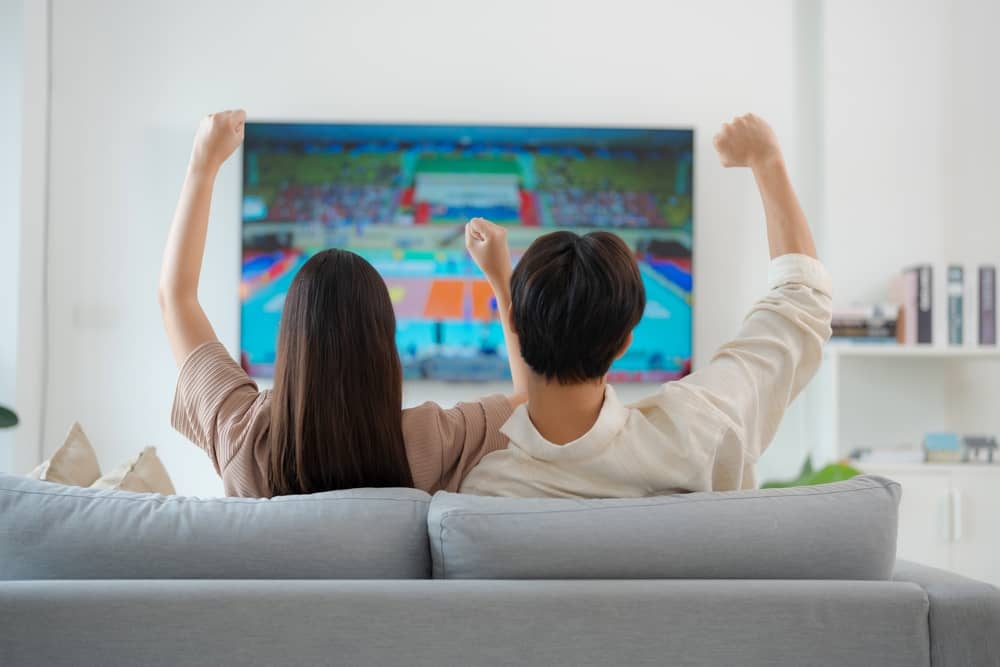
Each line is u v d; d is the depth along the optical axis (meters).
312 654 0.90
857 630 0.93
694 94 3.86
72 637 0.90
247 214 3.74
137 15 3.80
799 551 1.01
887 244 3.79
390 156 3.77
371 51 3.83
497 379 3.76
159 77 3.80
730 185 3.85
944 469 3.38
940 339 3.52
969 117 3.81
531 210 3.78
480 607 0.91
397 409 1.20
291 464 1.18
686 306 3.76
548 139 3.78
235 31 3.82
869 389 3.81
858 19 3.81
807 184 3.87
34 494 1.05
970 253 3.79
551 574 0.98
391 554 1.02
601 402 1.14
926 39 3.81
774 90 3.87
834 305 3.78
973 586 0.98
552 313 1.07
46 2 3.75
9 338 3.55
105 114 3.79
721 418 1.12
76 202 3.77
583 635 0.92
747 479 1.18
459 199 3.77
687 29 3.87
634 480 1.12
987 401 3.74
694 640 0.92
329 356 1.16
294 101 3.82
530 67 3.84
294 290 1.19
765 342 1.18
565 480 1.12
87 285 3.75
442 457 1.24
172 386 3.76
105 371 3.74
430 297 3.76
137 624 0.90
